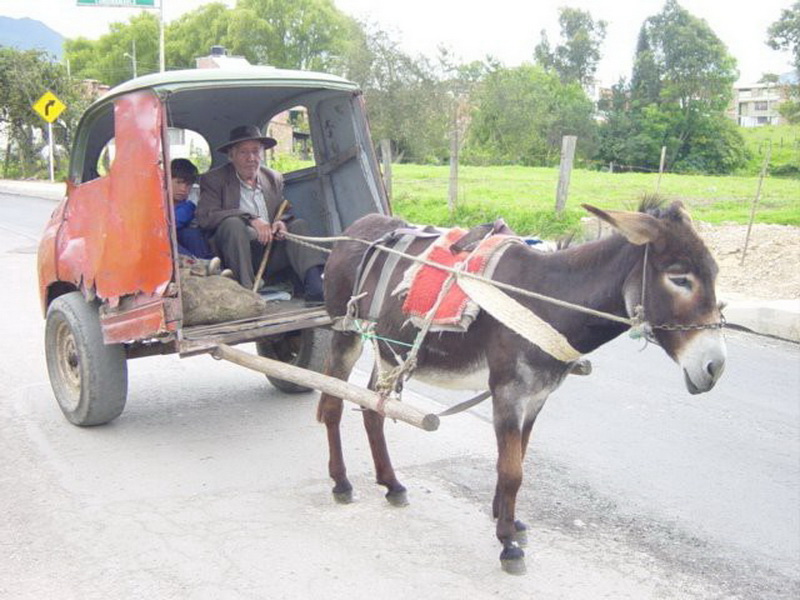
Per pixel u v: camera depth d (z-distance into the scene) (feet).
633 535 15.71
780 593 13.74
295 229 21.97
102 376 20.18
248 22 196.65
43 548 14.99
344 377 17.85
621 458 19.36
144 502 16.92
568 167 51.29
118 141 18.72
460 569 14.40
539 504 17.02
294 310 20.74
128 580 13.92
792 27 118.83
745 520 16.35
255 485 17.87
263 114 24.31
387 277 16.16
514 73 153.38
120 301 18.99
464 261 14.67
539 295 13.52
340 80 20.97
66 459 19.16
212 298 19.13
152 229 17.89
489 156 133.90
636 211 13.30
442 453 19.66
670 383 24.93
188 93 21.42
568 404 23.04
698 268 12.40
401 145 105.29
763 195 69.31
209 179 22.11
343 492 16.99
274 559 14.67
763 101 277.03
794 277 37.14
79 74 239.09
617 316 13.24
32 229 62.69
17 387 24.61
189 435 20.81
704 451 19.77
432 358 15.11
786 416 22.06
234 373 26.40
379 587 13.79
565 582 13.98
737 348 28.89
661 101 175.73
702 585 13.96
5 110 127.95
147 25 226.58
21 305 35.63
